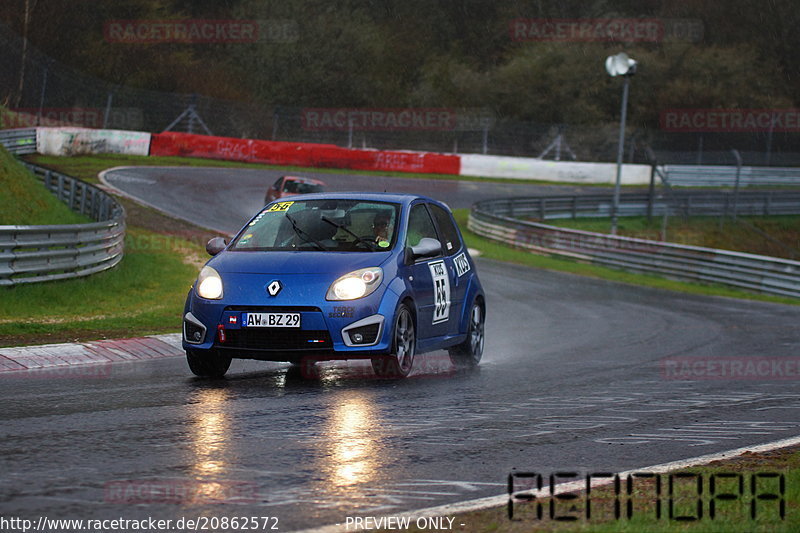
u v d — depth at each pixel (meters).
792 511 16.48
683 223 161.25
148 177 144.25
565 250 122.25
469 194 167.38
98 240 60.75
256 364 37.50
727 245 157.12
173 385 30.77
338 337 31.00
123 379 31.94
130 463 19.27
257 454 20.50
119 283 61.62
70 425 23.22
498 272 98.56
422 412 26.81
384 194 36.81
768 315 73.56
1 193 82.25
